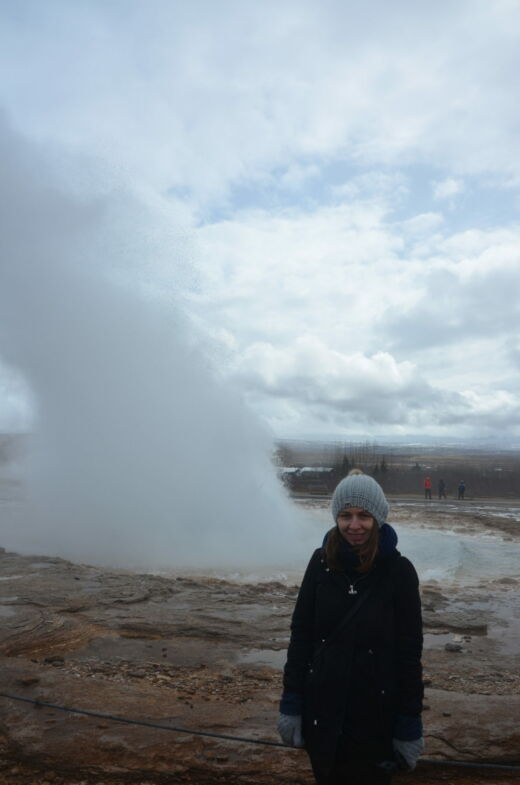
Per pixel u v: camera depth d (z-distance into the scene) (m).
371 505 2.83
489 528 22.34
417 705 2.75
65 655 6.28
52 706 4.61
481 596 10.47
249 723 4.49
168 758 4.14
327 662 2.79
